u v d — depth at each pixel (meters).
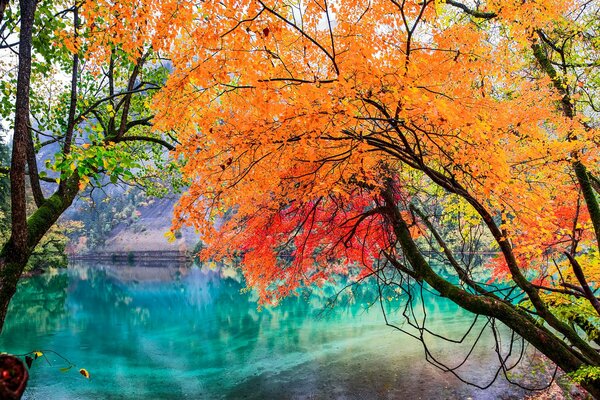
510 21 3.94
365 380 10.35
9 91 5.97
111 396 10.16
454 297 4.40
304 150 3.20
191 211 3.35
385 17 3.07
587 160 4.34
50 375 11.66
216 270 52.66
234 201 3.77
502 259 6.40
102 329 17.98
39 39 5.40
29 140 4.55
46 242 38.59
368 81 2.69
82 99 6.80
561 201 5.44
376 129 3.51
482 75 3.33
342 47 3.05
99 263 82.62
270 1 2.99
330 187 3.64
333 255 6.27
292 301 21.69
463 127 2.74
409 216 5.97
